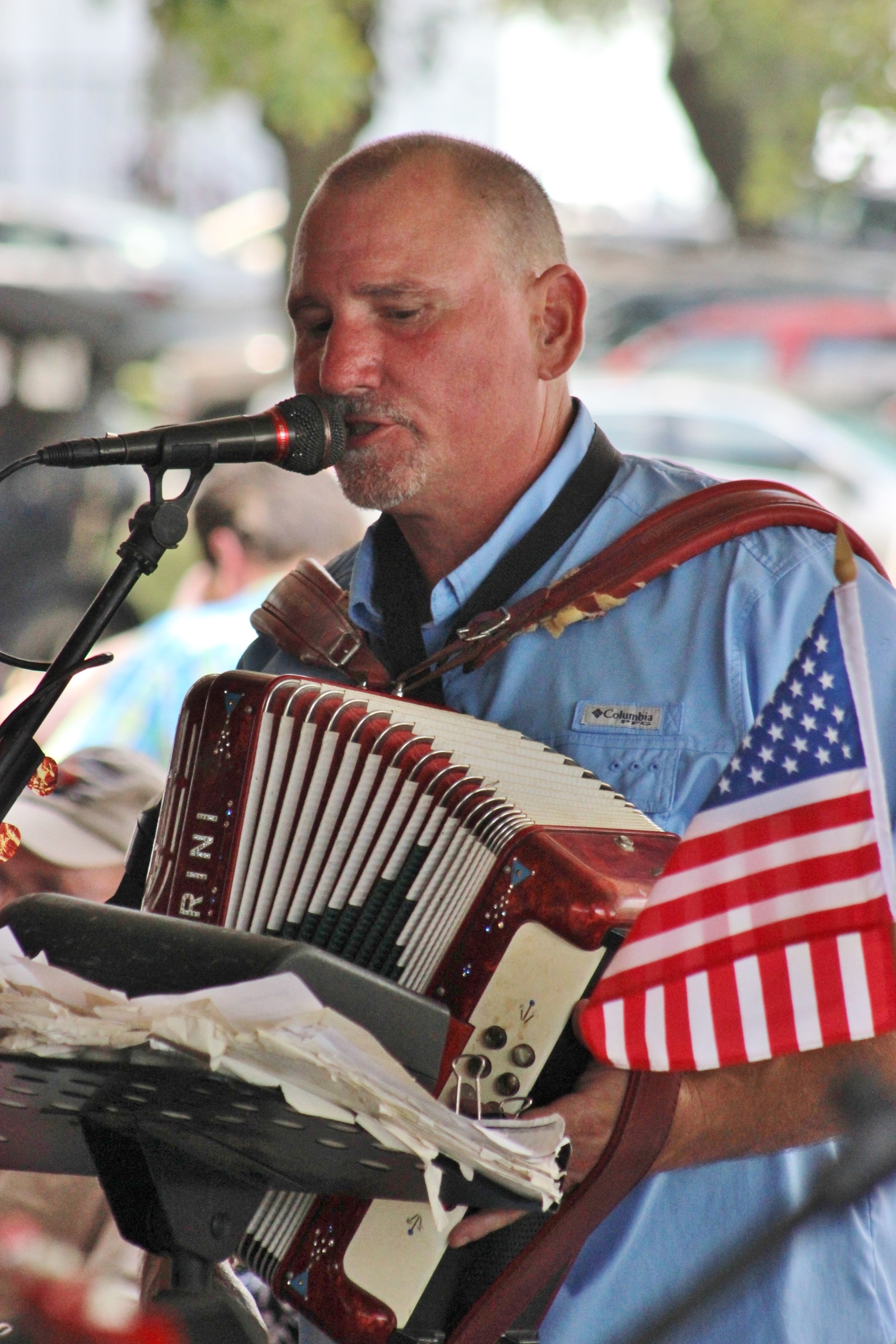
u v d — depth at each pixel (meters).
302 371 4.93
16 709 4.13
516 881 3.78
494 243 4.76
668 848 4.01
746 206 26.00
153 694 7.98
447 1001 3.80
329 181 4.88
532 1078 3.75
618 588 4.70
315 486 8.69
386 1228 3.78
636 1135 3.78
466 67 29.61
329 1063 2.89
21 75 35.38
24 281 25.50
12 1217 4.71
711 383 18.97
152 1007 2.94
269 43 19.48
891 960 3.71
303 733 4.06
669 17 25.06
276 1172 3.36
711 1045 3.69
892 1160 2.78
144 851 4.85
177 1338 2.72
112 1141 3.43
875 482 17.59
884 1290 4.44
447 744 4.09
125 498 17.19
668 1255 4.35
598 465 4.99
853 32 24.11
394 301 4.70
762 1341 4.23
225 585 8.67
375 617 5.11
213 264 26.98
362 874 3.97
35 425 23.62
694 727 4.57
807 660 3.87
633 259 25.56
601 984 3.71
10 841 4.16
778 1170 4.40
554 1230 3.77
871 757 3.80
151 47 24.72
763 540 4.70
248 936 3.32
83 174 35.59
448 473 4.79
